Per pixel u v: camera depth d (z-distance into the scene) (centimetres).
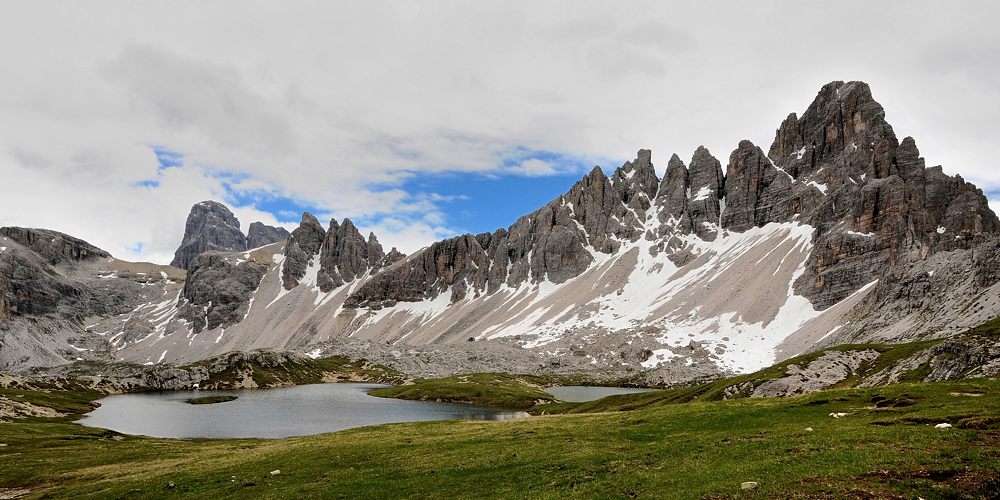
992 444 3478
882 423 4512
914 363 10294
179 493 4816
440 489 4150
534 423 7175
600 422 6544
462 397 19550
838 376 11688
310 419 15075
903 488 2930
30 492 5806
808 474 3269
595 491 3566
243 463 5844
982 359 8544
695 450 4309
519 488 3919
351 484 4491
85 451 8319
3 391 17188
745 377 12812
